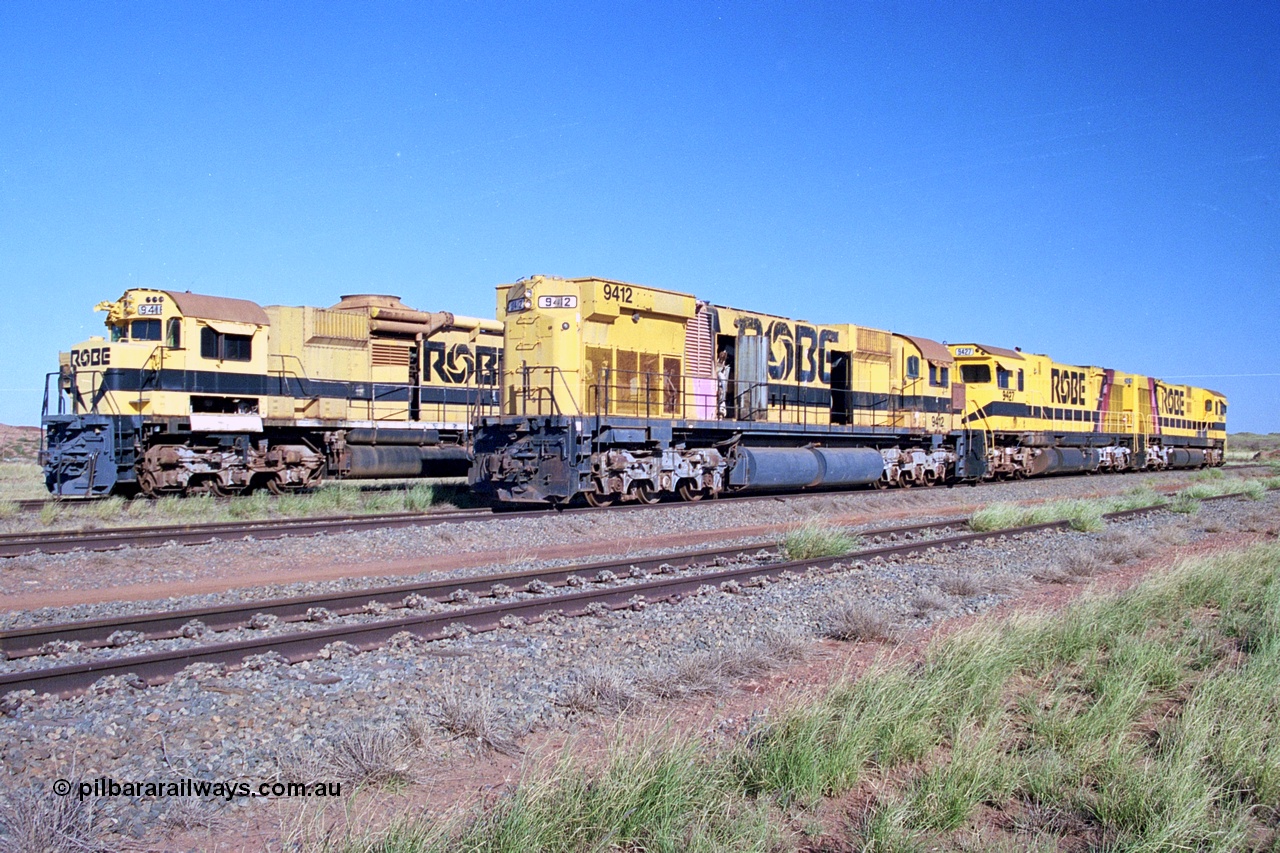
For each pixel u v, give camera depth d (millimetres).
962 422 30031
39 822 4508
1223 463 53781
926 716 6309
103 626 7949
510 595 10250
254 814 4926
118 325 20016
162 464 19312
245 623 8578
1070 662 8094
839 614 9422
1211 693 6805
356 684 6801
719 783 5297
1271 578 11703
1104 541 16000
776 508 19422
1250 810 5355
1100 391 39594
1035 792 5492
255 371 20859
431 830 4520
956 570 12688
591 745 5934
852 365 24969
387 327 23656
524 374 17922
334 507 18844
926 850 4762
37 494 23266
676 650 8117
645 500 19156
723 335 21359
